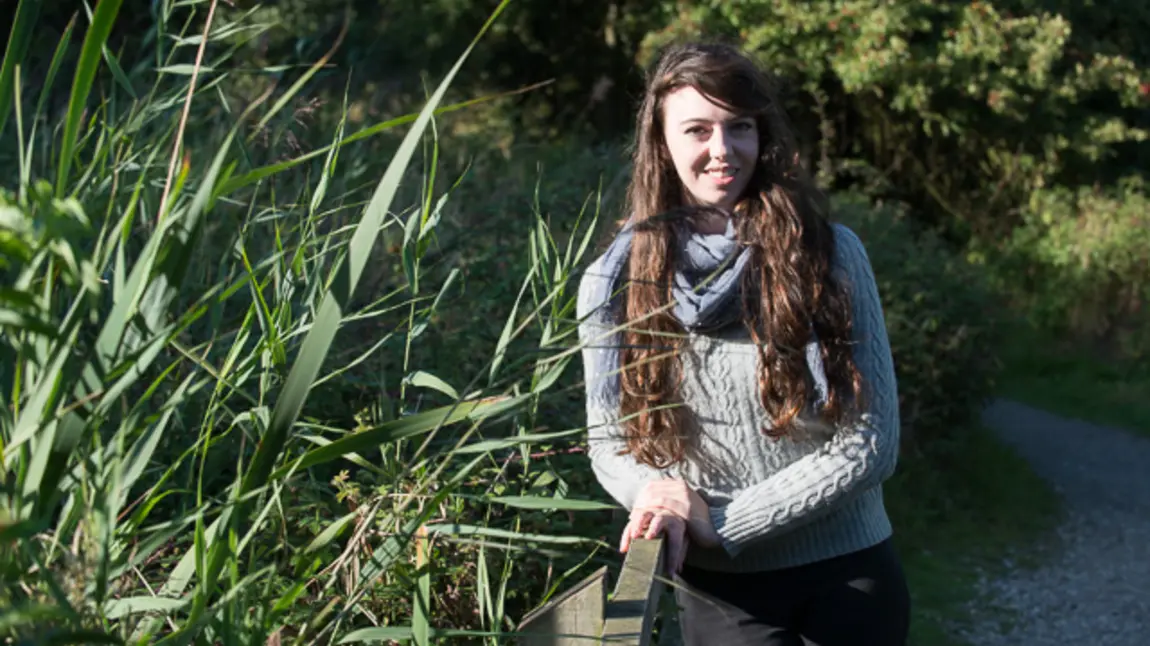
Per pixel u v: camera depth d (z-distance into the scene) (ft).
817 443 7.13
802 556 7.30
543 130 44.19
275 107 6.26
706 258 7.00
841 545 7.31
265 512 5.19
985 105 45.37
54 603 4.13
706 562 7.47
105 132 6.73
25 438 3.99
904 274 23.94
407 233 6.35
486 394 6.13
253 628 4.89
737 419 7.11
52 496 4.09
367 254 4.34
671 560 6.85
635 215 7.34
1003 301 41.24
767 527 6.95
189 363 8.59
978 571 20.83
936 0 42.57
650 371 7.09
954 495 24.34
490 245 15.92
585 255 10.39
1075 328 41.39
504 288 13.19
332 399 10.14
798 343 6.80
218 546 4.72
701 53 7.04
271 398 6.80
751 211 6.99
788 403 6.85
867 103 44.45
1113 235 42.06
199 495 5.24
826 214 7.20
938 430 24.57
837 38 41.42
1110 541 23.03
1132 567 21.50
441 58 40.65
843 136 45.03
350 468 10.11
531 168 26.11
